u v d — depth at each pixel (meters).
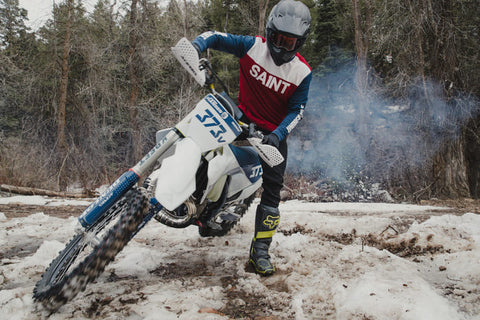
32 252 3.99
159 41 20.42
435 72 14.20
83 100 19.98
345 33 26.33
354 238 4.63
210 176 2.94
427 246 3.88
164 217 2.97
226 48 3.26
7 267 3.35
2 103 18.77
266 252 3.40
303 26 2.92
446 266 3.30
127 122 20.92
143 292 2.78
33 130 19.03
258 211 3.47
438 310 2.39
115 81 20.11
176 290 2.86
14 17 19.14
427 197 14.00
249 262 3.50
